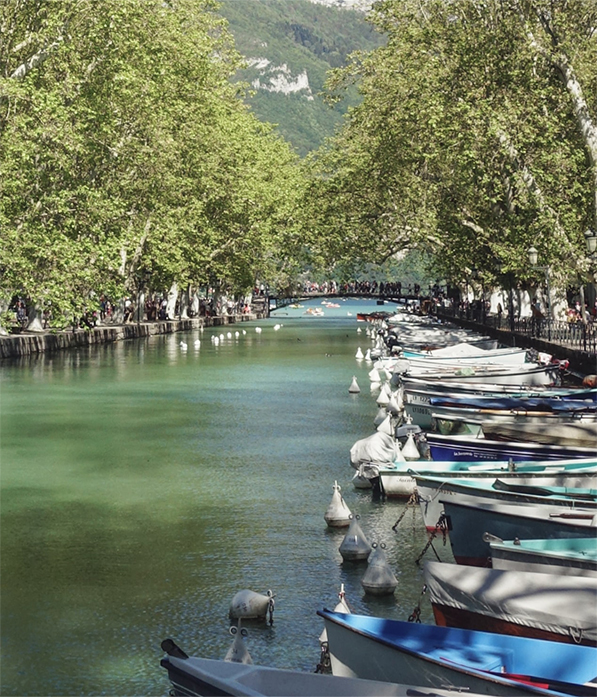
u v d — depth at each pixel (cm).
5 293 5044
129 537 1609
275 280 13100
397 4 6128
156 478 2075
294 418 3006
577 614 927
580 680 827
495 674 811
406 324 7019
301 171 10806
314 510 1794
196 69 6975
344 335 8356
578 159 5059
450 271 8719
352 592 1322
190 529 1658
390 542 1578
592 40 5116
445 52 5625
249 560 1475
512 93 5350
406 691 761
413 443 2272
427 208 7431
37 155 5100
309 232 9012
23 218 5091
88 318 6519
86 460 2280
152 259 7325
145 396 3584
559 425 1967
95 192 5300
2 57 5025
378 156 7469
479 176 5591
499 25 5278
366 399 3547
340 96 6856
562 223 5097
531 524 1270
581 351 4169
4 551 1530
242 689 754
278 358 5544
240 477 2084
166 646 821
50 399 3456
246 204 8625
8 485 2005
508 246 5606
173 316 9356
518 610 953
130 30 5544
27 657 1102
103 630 1185
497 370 3662
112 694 1003
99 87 5566
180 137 7031
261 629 1186
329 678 779
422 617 1215
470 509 1316
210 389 3844
